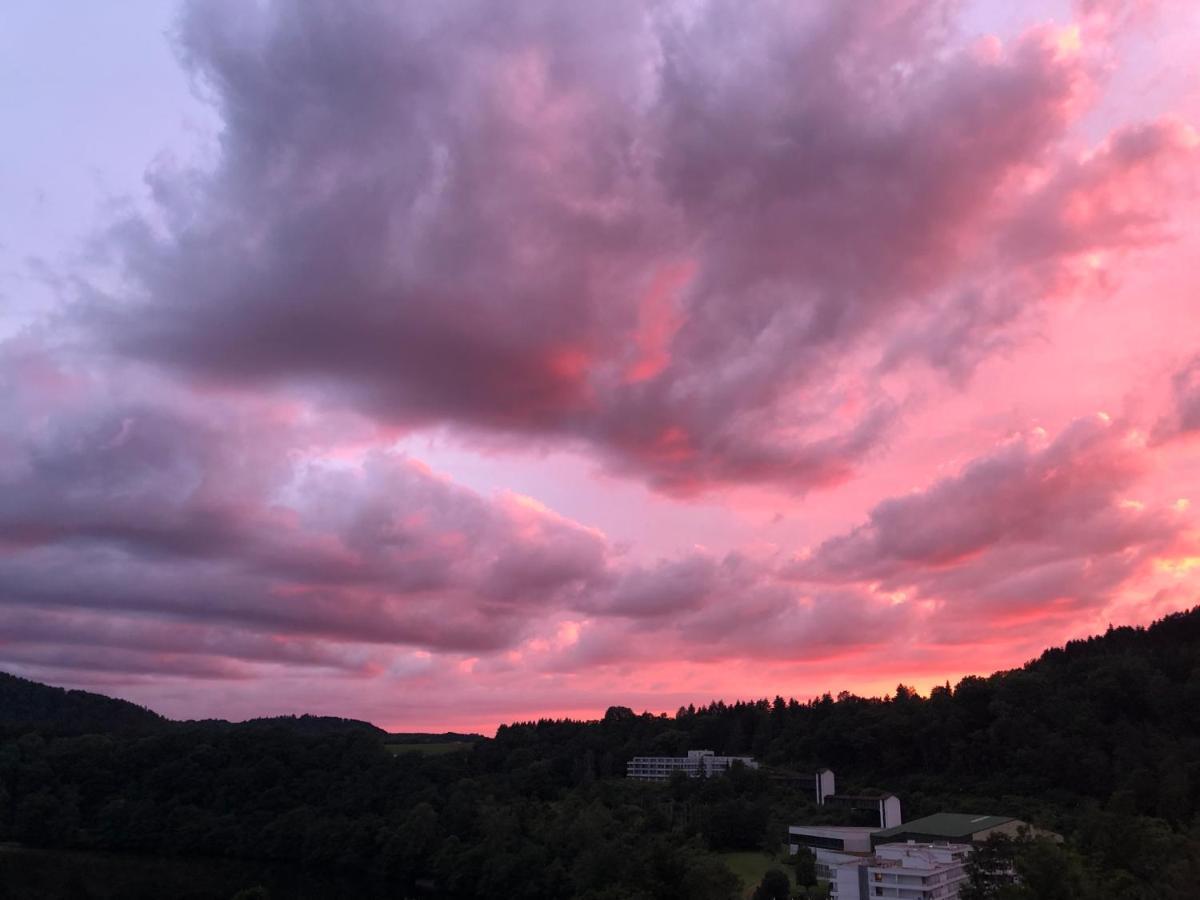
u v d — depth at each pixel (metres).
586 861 158.12
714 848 192.62
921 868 132.38
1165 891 102.81
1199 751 194.00
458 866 196.25
